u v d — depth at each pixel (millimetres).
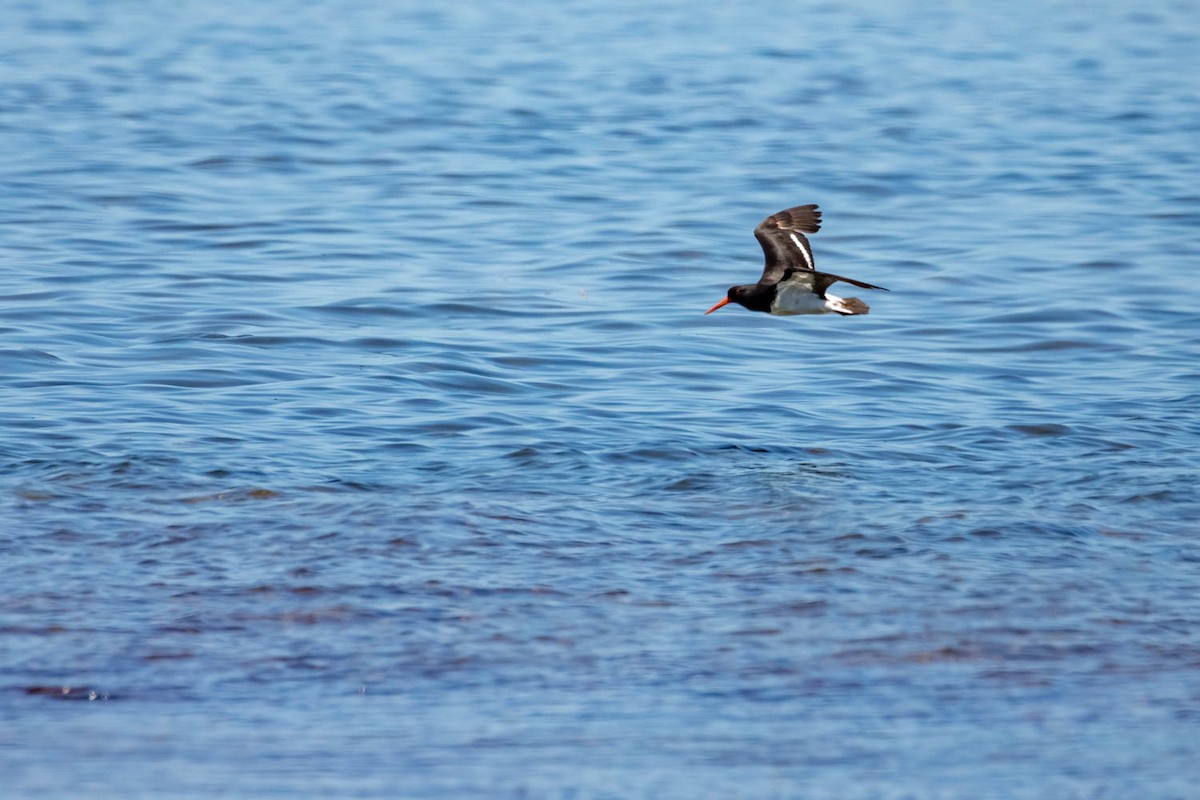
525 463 15852
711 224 28156
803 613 12039
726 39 52344
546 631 11656
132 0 59656
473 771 9391
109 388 18125
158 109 37781
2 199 28312
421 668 10984
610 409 17969
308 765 9453
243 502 14367
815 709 10359
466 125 37094
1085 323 22156
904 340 21453
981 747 9773
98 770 9352
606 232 27484
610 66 46156
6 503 14141
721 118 38562
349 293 23125
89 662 10969
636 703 10445
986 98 41906
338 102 39469
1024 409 18125
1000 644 11469
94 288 22812
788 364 20234
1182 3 63812
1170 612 12094
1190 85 44094
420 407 17812
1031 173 32719
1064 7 62625
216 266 24484
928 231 27859
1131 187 31250
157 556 12992
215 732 9930
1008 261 25719
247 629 11609
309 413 17438
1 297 22000
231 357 19641
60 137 34125
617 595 12375
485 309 22562
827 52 49844
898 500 14805
